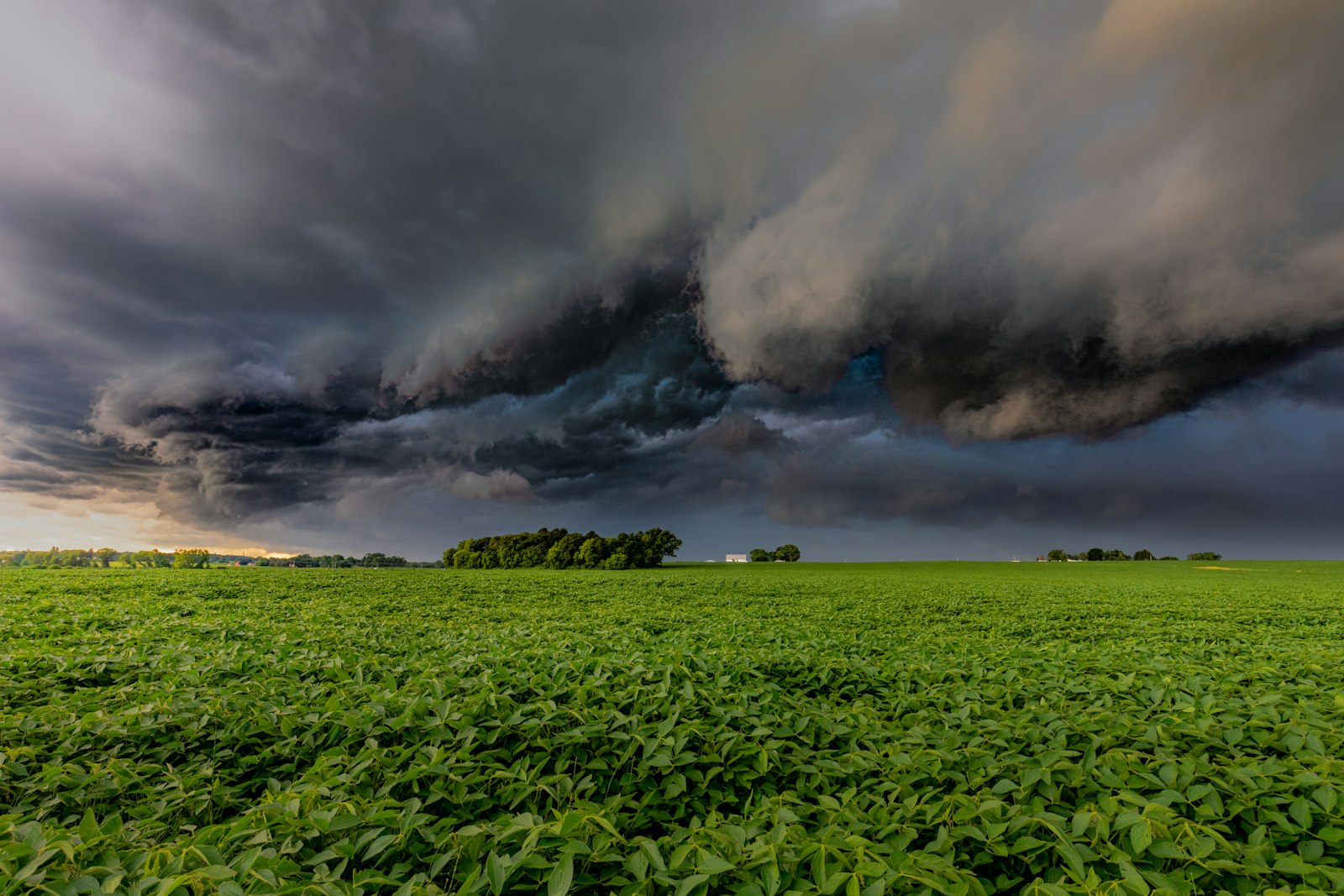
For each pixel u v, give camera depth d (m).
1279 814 4.09
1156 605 28.00
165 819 4.50
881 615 22.91
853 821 4.23
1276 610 25.39
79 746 5.38
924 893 3.20
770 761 5.49
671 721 5.57
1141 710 6.86
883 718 7.16
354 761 4.97
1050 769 4.89
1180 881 3.42
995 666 10.03
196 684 7.31
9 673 7.61
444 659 9.24
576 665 8.06
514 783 4.69
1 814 4.44
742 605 27.16
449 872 3.67
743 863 3.39
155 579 31.86
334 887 3.08
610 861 3.37
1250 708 6.64
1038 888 3.29
